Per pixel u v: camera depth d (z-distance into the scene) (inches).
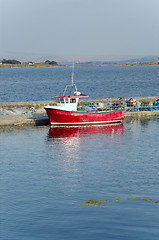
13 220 922.1
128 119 2504.9
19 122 2209.6
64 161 1478.8
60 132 2053.4
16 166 1409.9
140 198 1056.8
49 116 2197.3
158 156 1539.1
